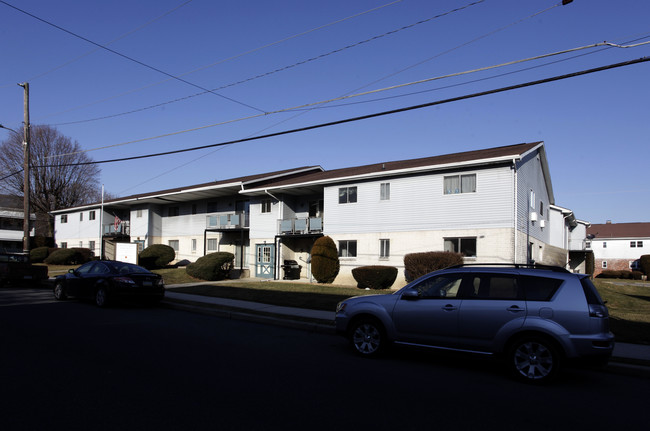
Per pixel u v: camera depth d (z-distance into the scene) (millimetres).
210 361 7605
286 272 28969
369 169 26391
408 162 26953
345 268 25172
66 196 55031
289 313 13156
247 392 5906
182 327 11211
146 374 6645
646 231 54219
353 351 8773
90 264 15969
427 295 7941
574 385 6840
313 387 6227
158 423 4746
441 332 7570
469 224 21047
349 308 8586
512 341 7039
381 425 4855
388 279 21875
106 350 8195
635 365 7750
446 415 5246
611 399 6148
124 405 5285
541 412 5488
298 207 30062
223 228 32500
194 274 26984
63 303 15359
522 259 21031
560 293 6875
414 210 22844
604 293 19734
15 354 7754
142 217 39906
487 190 20719
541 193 26406
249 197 32312
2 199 58938
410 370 7449
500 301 7195
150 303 16125
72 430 4527
